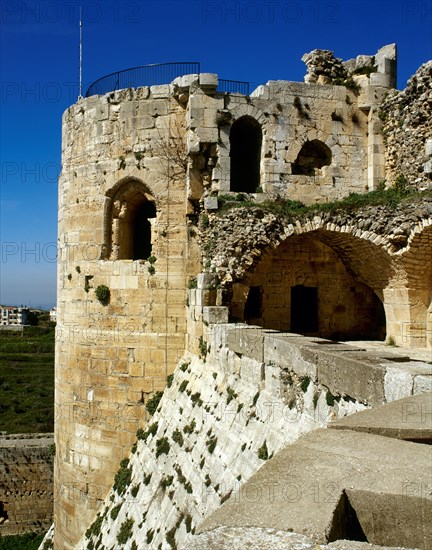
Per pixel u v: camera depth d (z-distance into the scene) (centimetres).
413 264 2173
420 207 2064
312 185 2292
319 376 1117
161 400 2155
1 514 3938
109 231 2327
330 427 637
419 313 2270
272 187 2252
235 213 2131
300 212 2178
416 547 441
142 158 2247
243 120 2292
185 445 1728
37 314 17650
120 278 2259
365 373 955
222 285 2038
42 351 9662
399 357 1045
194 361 2017
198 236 2197
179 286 2209
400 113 2248
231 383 1609
